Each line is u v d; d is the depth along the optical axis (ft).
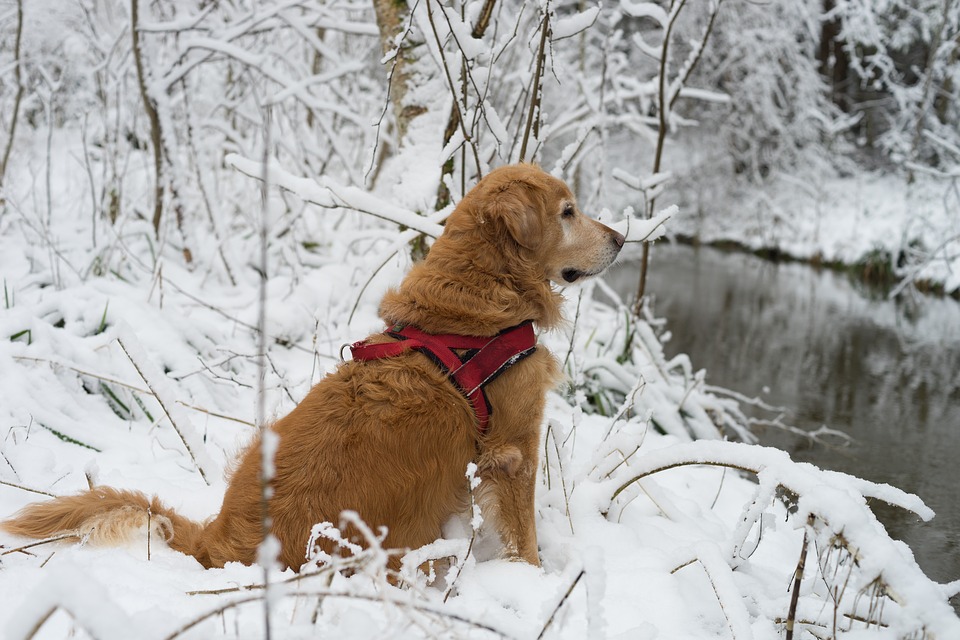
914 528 12.58
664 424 15.30
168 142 19.15
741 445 7.85
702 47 14.93
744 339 27.25
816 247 47.47
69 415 11.67
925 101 41.57
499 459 8.41
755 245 52.80
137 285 17.43
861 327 29.63
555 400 14.83
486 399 8.45
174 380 13.08
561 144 31.94
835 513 5.94
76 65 25.95
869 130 55.98
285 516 7.33
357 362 8.15
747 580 7.97
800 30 48.08
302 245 22.68
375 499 7.47
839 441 17.08
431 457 7.90
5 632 4.26
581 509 9.70
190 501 9.47
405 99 15.55
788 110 51.01
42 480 9.58
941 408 19.56
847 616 6.75
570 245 10.07
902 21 47.03
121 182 20.77
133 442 11.54
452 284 8.90
